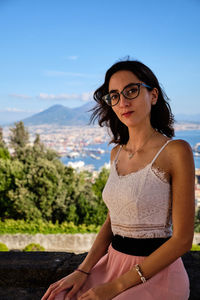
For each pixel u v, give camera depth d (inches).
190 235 51.7
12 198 730.2
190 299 72.4
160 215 54.7
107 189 60.4
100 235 67.7
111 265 59.8
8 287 86.5
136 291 52.4
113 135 77.1
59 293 58.1
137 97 58.8
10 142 1513.3
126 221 56.6
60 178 731.4
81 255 94.4
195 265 86.6
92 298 53.4
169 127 67.9
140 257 55.1
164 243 52.7
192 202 51.8
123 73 59.6
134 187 55.0
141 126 60.1
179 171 52.4
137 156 59.3
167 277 53.7
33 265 87.7
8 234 602.9
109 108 73.9
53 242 599.5
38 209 729.0
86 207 728.3
